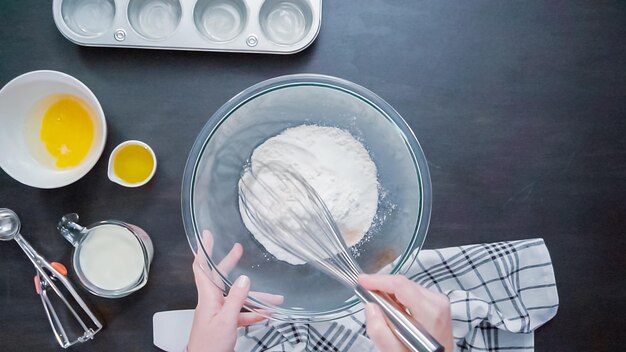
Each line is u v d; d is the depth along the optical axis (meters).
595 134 0.90
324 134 0.83
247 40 0.85
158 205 0.89
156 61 0.89
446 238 0.89
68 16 0.87
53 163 0.89
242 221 0.84
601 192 0.90
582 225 0.90
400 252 0.84
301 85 0.82
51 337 0.90
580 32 0.90
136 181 0.88
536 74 0.90
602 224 0.90
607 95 0.90
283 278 0.85
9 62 0.88
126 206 0.89
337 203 0.80
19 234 0.88
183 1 0.85
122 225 0.86
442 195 0.89
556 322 0.90
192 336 0.78
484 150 0.90
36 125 0.88
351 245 0.83
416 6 0.89
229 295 0.76
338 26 0.88
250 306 0.83
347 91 0.82
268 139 0.83
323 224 0.80
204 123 0.89
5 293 0.89
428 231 0.89
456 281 0.89
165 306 0.89
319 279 0.85
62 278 0.87
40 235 0.89
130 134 0.89
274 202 0.81
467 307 0.86
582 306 0.90
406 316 0.67
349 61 0.89
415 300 0.72
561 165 0.90
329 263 0.78
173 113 0.89
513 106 0.90
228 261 0.84
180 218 0.89
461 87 0.89
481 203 0.89
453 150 0.89
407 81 0.89
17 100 0.86
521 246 0.88
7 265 0.90
